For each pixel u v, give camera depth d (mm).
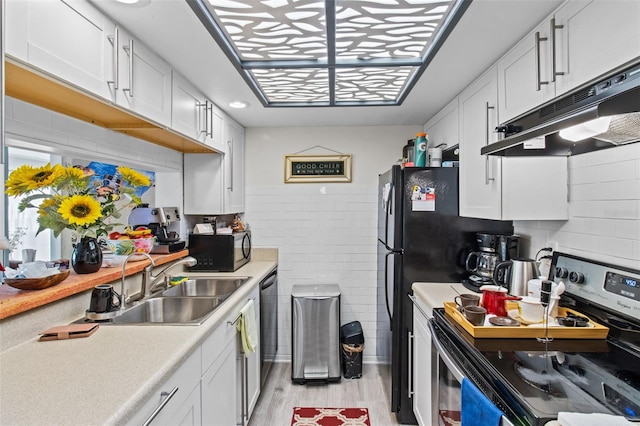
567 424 738
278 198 3182
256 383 2332
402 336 2252
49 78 1061
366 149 3146
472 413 1049
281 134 3180
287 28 1463
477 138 1928
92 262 1571
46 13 1019
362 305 3154
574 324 1330
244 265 2908
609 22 1014
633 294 1243
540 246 1874
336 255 3162
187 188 2699
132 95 1433
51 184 1352
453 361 1309
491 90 1765
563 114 1027
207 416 1426
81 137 1574
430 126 2883
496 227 2205
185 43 1532
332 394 2604
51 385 925
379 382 2785
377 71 1896
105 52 1276
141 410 914
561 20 1232
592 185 1492
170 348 1178
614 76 957
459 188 2209
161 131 1822
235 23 1418
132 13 1285
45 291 1299
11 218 1638
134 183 1685
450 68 1809
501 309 1465
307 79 2035
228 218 3215
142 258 2021
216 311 1596
